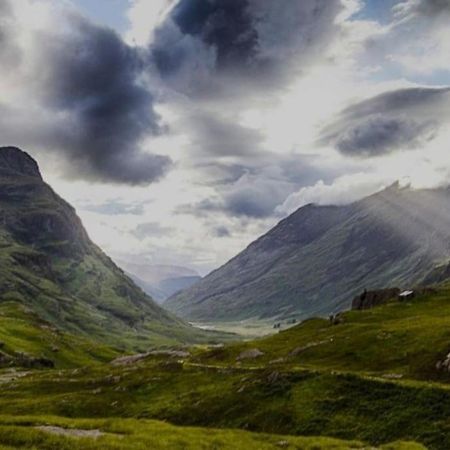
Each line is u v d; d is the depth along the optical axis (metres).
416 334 91.94
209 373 91.88
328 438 49.28
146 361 146.62
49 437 38.50
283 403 66.94
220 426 67.00
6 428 39.38
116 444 38.69
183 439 43.69
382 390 63.72
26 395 102.69
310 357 98.75
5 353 197.62
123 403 84.38
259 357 113.31
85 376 125.62
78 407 83.81
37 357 198.12
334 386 67.44
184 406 75.31
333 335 111.56
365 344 95.00
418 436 53.31
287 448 44.50
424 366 75.75
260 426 64.00
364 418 59.28
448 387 61.16
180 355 146.25
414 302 136.38
